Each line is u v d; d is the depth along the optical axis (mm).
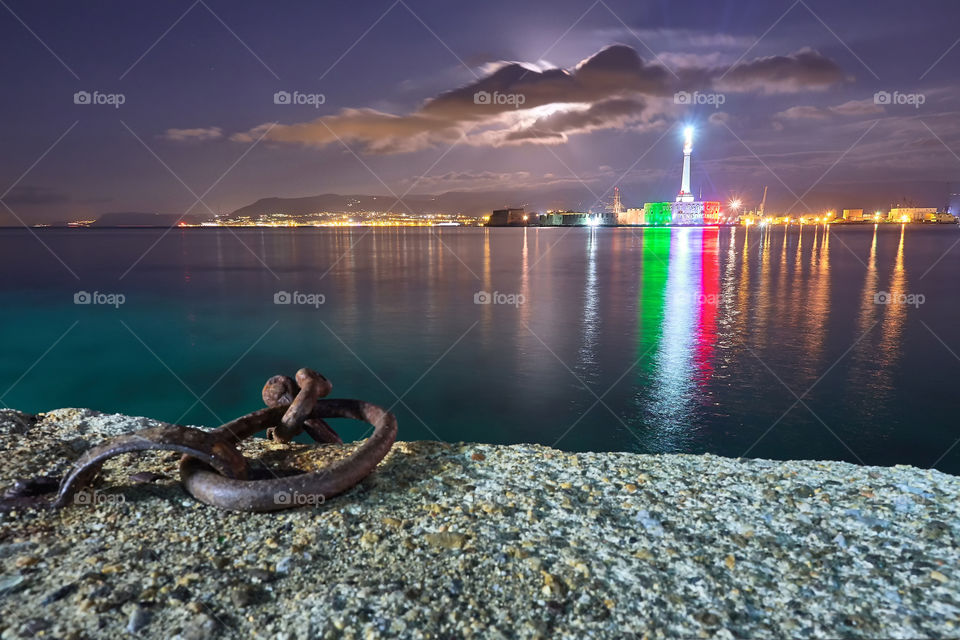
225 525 2680
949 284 46000
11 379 21641
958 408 17453
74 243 139250
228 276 57531
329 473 2877
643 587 2266
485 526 2713
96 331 29719
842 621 2074
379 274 59156
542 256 83688
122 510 2787
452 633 1984
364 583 2250
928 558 2457
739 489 3146
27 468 3182
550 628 2021
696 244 115438
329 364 23406
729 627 2041
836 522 2775
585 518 2807
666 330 29047
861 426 16250
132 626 1967
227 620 2018
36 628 1942
